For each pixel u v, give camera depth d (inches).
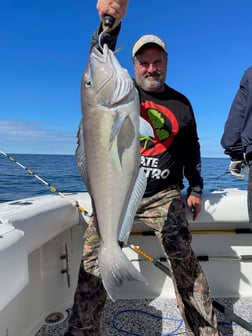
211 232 103.6
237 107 90.3
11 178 556.1
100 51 59.0
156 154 82.0
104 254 55.6
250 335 86.4
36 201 94.1
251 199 87.1
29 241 75.5
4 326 73.2
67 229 103.0
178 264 79.3
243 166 95.7
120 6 61.4
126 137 54.8
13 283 52.1
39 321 90.6
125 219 56.9
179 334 88.0
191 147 89.7
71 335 73.7
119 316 96.1
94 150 54.6
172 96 85.0
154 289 105.3
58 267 99.5
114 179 55.1
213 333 76.7
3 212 76.9
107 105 53.4
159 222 81.7
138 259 104.7
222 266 104.8
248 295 104.3
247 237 104.0
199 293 78.2
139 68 81.7
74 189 394.9
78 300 75.1
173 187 85.0
